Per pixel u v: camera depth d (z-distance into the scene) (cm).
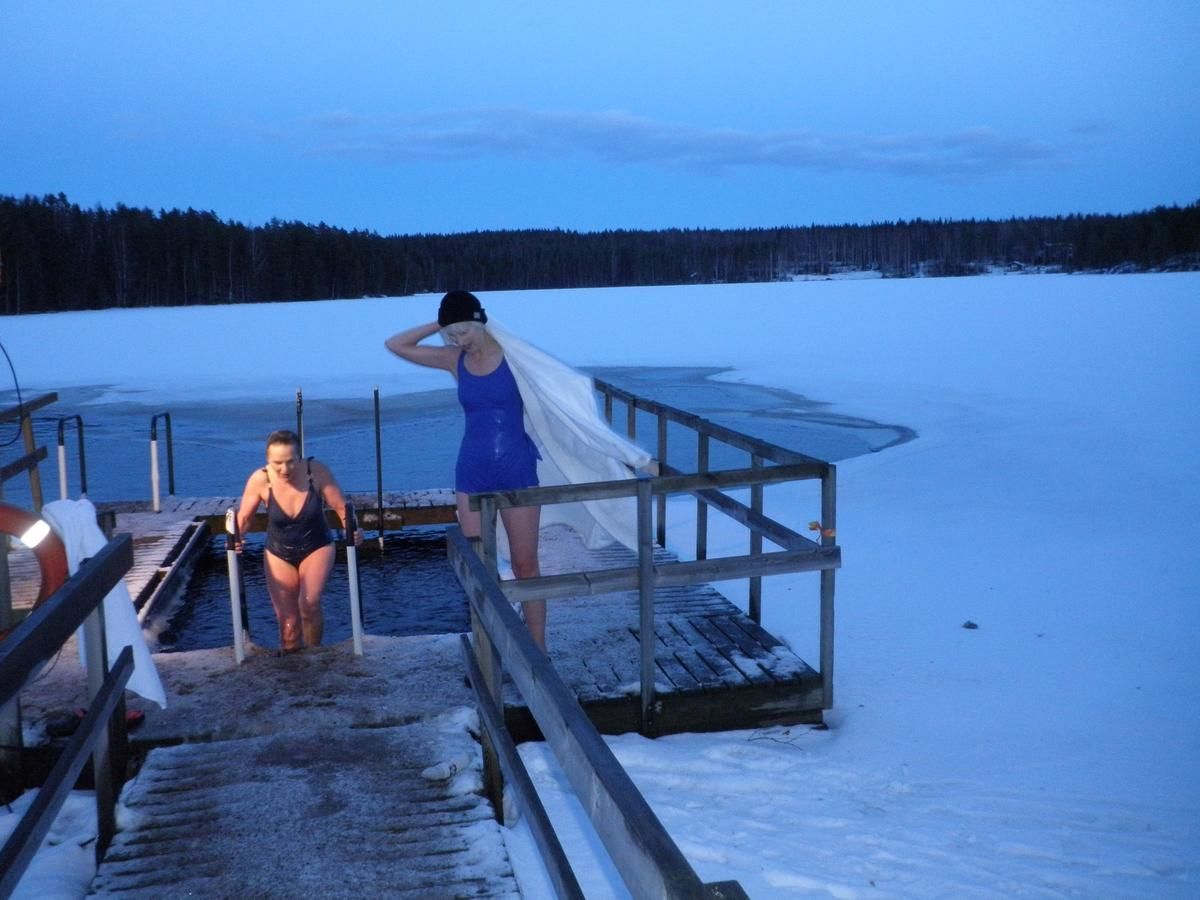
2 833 366
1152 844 346
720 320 4622
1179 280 7081
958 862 334
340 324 5000
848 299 6094
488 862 325
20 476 1370
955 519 891
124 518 933
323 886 312
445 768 381
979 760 424
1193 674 516
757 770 418
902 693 505
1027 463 1120
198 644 693
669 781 405
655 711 458
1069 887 316
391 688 464
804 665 487
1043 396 1767
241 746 410
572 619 572
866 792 395
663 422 719
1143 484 994
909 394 1936
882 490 1024
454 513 959
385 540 988
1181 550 757
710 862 333
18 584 703
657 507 770
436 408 2033
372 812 356
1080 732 450
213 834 343
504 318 4969
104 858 332
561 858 224
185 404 2148
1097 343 2870
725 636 536
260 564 894
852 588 700
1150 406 1578
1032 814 371
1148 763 416
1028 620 614
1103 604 639
